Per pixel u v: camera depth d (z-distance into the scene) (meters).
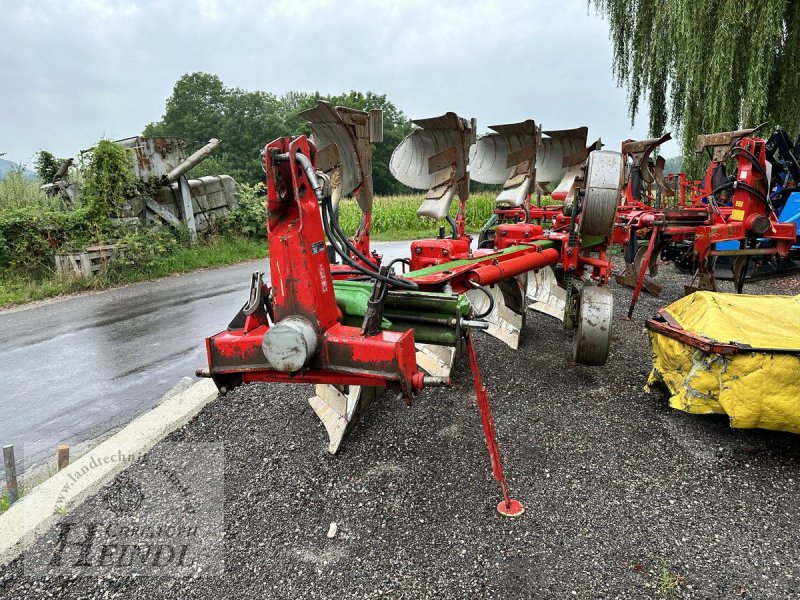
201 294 9.53
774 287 8.73
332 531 2.88
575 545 2.74
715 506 3.03
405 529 2.90
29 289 9.80
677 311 4.42
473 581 2.53
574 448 3.68
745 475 3.33
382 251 14.30
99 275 10.76
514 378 4.91
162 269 11.83
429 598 2.44
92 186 11.71
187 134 61.56
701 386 3.50
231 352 2.66
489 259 4.40
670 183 12.04
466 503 3.10
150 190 13.07
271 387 4.80
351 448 3.74
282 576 2.61
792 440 3.72
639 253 8.58
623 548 2.71
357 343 2.47
